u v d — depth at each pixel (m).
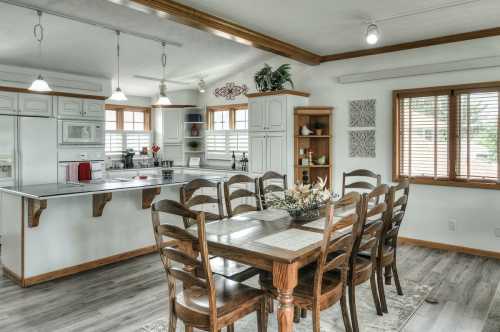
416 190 4.84
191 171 7.29
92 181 4.43
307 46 5.01
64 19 4.13
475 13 3.81
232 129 7.13
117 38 4.80
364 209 2.37
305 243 2.25
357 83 5.28
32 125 5.29
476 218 4.43
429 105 4.75
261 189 3.63
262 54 5.97
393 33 4.45
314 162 5.68
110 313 2.91
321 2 3.53
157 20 4.39
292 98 5.48
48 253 3.63
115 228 4.18
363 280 2.60
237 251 2.18
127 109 7.66
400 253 4.48
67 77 5.66
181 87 7.35
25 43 4.59
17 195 3.52
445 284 3.49
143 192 4.36
